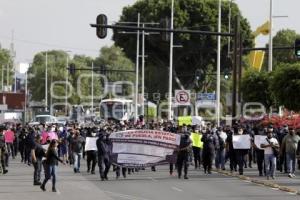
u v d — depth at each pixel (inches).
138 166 2362.2
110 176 2386.8
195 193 1788.9
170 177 2332.7
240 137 2389.3
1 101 6358.3
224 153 2613.2
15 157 3688.5
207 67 6584.6
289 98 3139.8
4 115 5910.4
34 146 2009.1
